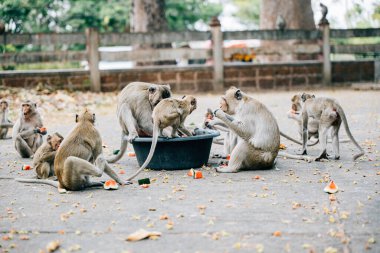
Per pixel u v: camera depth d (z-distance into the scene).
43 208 5.31
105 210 5.16
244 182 5.99
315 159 6.68
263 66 13.30
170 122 6.27
